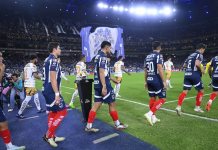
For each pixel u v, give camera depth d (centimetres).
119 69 979
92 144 441
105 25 5591
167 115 626
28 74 655
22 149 427
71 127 548
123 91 1172
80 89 583
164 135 472
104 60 469
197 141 434
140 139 455
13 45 4062
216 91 663
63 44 4647
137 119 601
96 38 1723
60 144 447
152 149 406
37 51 4288
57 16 5172
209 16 4891
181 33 5494
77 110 721
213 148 402
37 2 4572
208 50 4853
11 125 582
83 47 1678
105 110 710
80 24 5341
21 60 4041
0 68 393
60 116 437
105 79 486
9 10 4475
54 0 4641
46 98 430
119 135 481
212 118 586
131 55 5472
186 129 504
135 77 2355
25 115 686
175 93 1041
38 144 451
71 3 4853
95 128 530
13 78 776
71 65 4219
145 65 567
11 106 757
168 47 5581
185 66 651
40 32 4538
